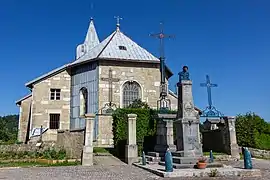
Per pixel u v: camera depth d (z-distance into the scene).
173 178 11.04
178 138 14.73
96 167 15.11
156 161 15.94
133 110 19.09
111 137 24.44
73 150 18.28
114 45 28.61
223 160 17.72
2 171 13.80
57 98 28.41
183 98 14.80
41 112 27.73
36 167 15.50
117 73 26.39
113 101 25.75
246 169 12.28
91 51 29.59
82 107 27.30
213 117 23.38
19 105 31.48
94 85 26.30
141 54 27.86
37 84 28.16
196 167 12.92
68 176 11.80
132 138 16.84
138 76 26.78
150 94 26.80
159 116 18.14
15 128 50.75
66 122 27.98
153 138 19.12
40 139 25.19
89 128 16.64
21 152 21.16
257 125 22.08
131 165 15.89
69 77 28.89
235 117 21.23
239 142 21.48
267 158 19.84
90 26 45.12
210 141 21.72
